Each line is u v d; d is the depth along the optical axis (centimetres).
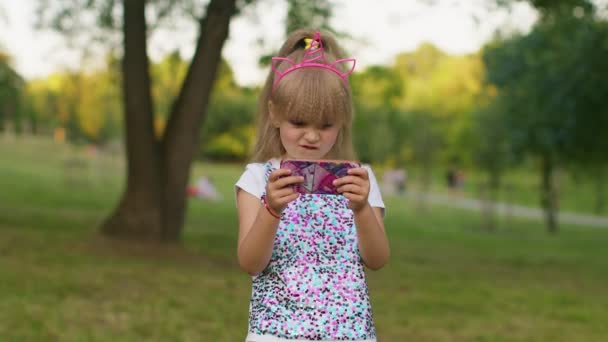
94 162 3659
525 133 1667
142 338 455
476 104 2494
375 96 1728
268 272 190
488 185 2220
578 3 1041
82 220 1244
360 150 2855
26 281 590
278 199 174
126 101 888
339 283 186
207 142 4206
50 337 436
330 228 191
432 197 3425
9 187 2072
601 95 1281
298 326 182
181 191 911
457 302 688
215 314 540
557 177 2167
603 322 629
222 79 1273
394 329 547
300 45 211
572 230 2233
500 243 1666
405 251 1258
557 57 1344
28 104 4762
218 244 1063
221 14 876
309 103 184
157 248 858
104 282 619
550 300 737
